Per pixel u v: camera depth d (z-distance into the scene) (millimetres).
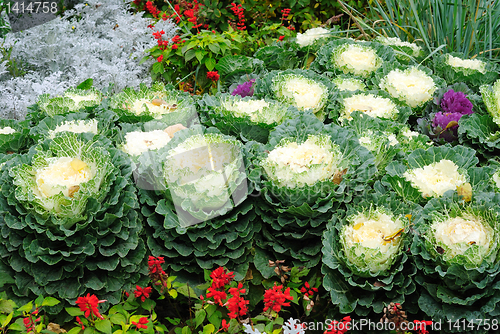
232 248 1818
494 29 3824
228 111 2258
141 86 2590
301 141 2033
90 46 3637
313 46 3713
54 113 2363
